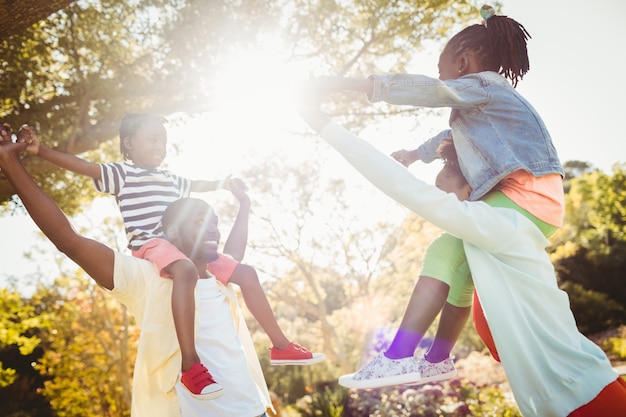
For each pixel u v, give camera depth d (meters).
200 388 2.07
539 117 2.17
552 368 1.88
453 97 2.09
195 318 2.26
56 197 8.40
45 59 6.77
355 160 2.04
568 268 24.09
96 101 7.26
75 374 17.16
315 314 14.60
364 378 2.05
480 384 11.89
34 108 6.91
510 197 2.10
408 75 2.10
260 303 2.58
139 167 2.67
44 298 16.12
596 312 21.69
